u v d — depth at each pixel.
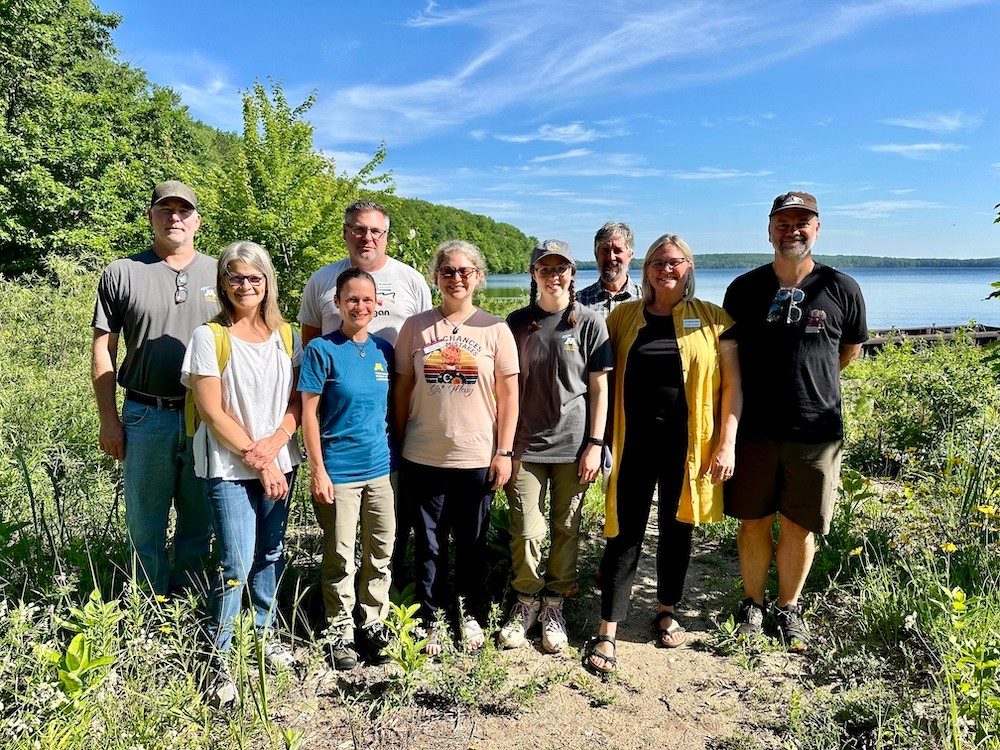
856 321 3.24
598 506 4.94
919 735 2.57
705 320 3.27
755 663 3.27
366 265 3.62
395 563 3.71
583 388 3.30
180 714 2.44
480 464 3.24
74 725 2.22
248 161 12.48
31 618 2.68
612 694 3.00
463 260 3.16
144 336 3.12
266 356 2.89
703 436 3.24
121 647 2.81
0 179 17.47
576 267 3.28
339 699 2.90
